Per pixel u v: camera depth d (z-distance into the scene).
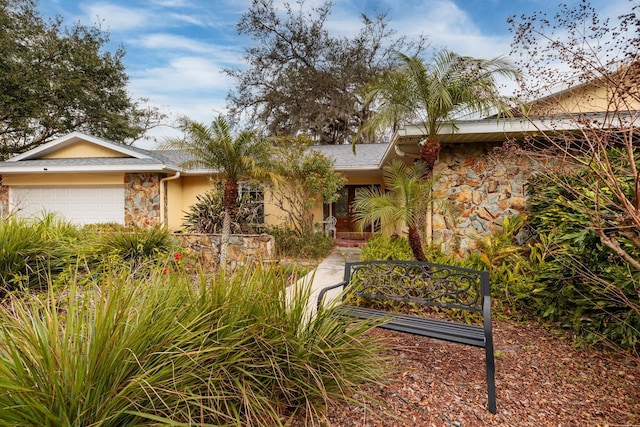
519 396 2.49
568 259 3.73
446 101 4.76
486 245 5.09
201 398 1.64
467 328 2.87
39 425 1.35
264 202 11.25
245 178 8.66
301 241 9.38
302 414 2.08
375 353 2.48
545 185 4.90
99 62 17.70
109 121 18.53
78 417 1.39
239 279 2.30
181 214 11.77
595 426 2.15
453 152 6.26
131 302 1.85
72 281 2.41
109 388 1.54
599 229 2.23
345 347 2.25
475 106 5.05
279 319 2.17
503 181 6.02
